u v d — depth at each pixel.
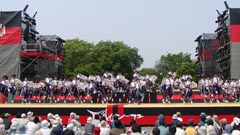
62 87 32.97
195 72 72.06
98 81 32.16
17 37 34.47
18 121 15.44
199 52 48.88
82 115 29.19
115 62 80.94
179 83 31.88
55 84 32.88
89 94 32.50
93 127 14.80
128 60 82.88
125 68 82.06
